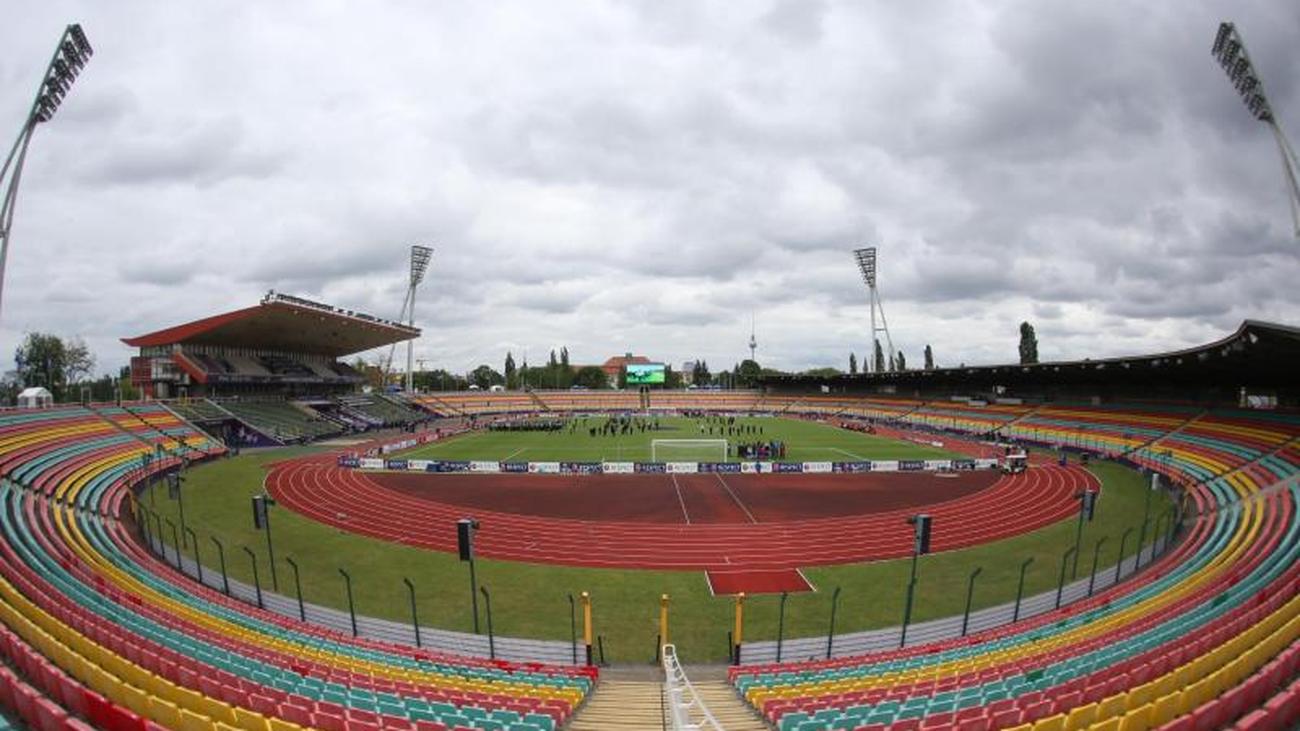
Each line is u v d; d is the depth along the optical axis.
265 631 20.50
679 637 23.39
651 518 40.34
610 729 13.45
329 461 62.56
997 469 56.69
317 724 11.55
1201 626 16.25
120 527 34.12
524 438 83.25
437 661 19.66
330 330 90.19
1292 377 53.50
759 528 37.88
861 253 124.06
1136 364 54.19
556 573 30.09
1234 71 38.38
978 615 24.83
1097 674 13.40
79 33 38.88
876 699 14.41
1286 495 34.00
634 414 127.44
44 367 99.62
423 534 36.72
